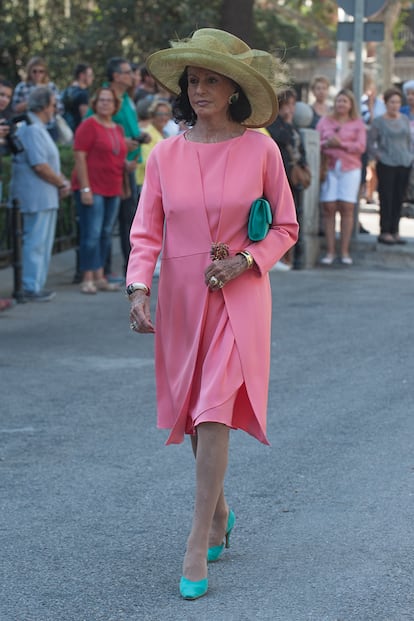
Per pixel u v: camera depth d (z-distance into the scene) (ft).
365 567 24.63
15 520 27.58
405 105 98.48
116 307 58.75
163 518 27.73
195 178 23.71
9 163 66.39
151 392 40.93
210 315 23.62
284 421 36.81
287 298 61.87
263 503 28.86
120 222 65.31
